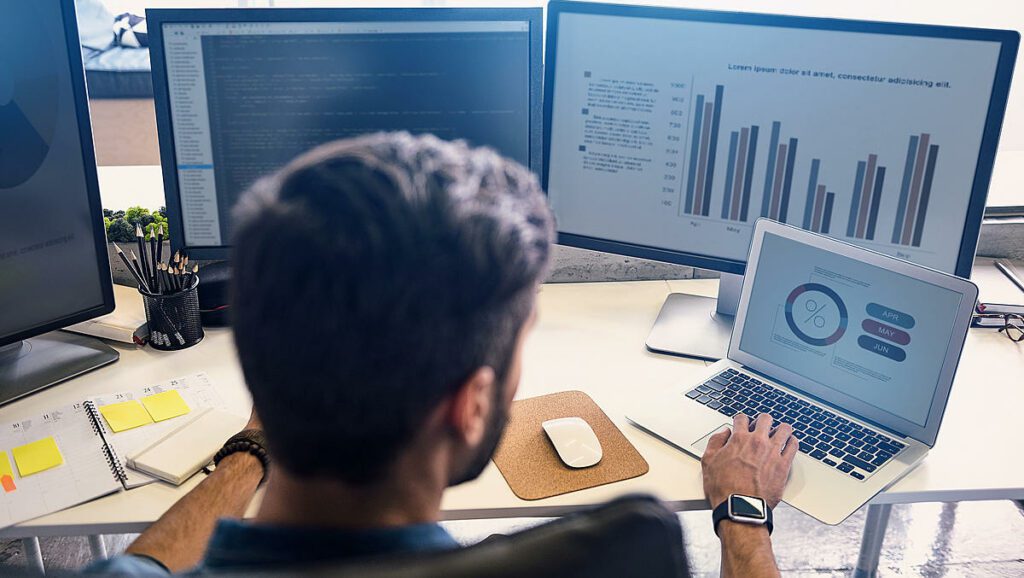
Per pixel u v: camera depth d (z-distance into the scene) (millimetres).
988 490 1099
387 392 425
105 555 1741
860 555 1834
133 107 3121
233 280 438
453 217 423
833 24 1247
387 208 415
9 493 1064
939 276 1118
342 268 406
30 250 1295
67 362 1354
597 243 1471
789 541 2062
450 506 1045
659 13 1304
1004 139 2311
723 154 1355
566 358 1404
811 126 1306
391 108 1375
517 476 1100
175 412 1232
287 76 1351
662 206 1414
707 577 1943
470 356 441
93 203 1351
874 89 1266
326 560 423
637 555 417
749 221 1380
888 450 1141
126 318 1464
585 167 1428
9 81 1214
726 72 1312
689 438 1163
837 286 1208
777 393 1255
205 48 1332
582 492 1075
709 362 1402
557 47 1364
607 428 1202
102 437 1172
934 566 1987
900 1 2227
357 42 1337
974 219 1287
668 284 1703
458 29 1338
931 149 1273
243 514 959
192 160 1389
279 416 438
